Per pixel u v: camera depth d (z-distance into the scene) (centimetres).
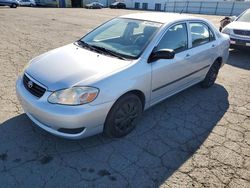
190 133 353
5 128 334
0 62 618
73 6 4562
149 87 340
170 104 440
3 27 1209
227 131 363
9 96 428
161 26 366
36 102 279
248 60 777
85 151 300
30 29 1198
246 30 780
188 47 411
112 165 280
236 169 285
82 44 390
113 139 327
